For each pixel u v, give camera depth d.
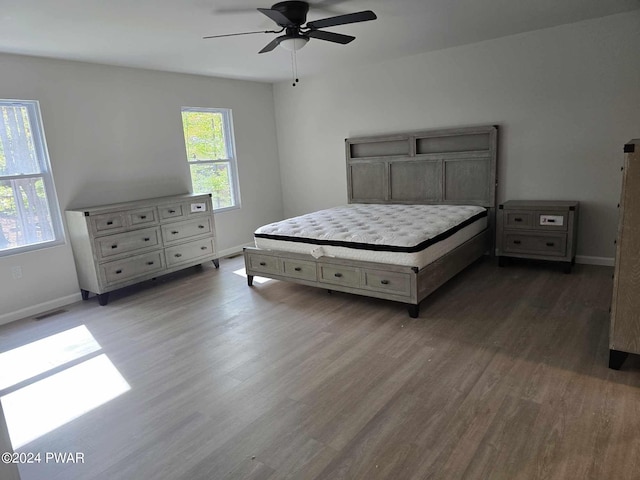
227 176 5.84
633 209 2.17
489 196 4.70
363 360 2.69
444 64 4.79
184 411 2.27
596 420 1.98
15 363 2.95
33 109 3.93
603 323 2.99
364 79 5.42
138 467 1.88
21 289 3.85
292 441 1.98
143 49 3.88
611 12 3.71
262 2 2.89
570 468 1.70
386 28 3.75
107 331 3.43
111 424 2.20
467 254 4.11
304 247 3.84
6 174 3.79
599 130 4.07
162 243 4.54
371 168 5.49
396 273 3.27
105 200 4.47
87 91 4.25
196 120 5.40
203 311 3.74
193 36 3.58
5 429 1.46
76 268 4.20
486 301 3.53
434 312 3.37
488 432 1.95
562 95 4.18
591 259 4.33
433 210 4.54
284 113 6.27
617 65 3.88
